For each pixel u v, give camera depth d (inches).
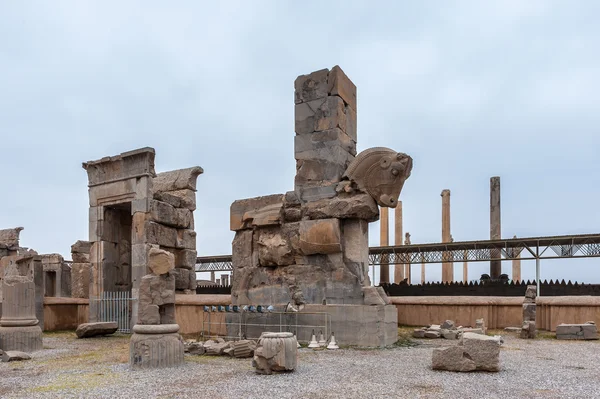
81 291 958.4
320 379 309.3
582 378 306.3
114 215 801.6
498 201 1413.6
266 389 283.3
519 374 320.2
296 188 543.2
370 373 328.2
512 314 629.6
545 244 988.6
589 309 582.2
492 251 1133.1
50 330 755.4
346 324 482.0
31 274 528.4
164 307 395.9
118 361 414.9
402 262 1230.3
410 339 534.9
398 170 498.0
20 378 341.4
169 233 754.2
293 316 510.9
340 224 512.4
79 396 275.0
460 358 331.6
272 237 553.3
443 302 659.4
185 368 366.3
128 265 820.0
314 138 540.1
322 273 514.0
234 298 563.8
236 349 420.2
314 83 547.8
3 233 1104.8
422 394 265.0
